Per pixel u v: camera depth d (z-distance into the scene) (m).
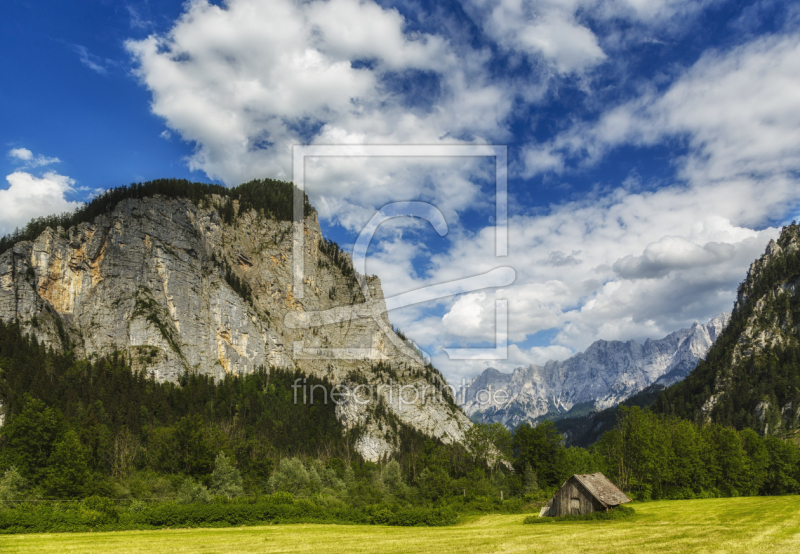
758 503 67.44
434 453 118.75
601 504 55.25
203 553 39.09
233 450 111.06
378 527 58.56
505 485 101.56
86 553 39.06
